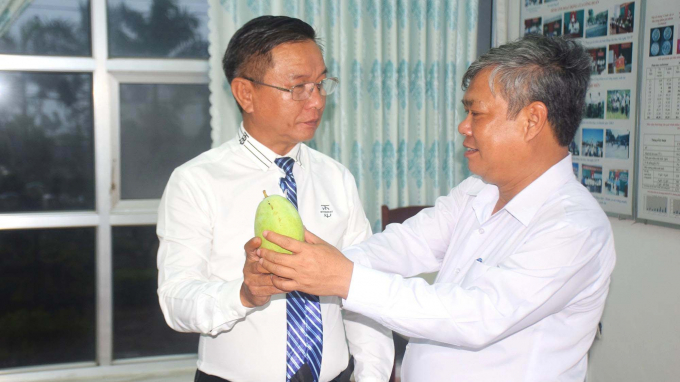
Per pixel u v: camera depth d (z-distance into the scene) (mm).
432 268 1412
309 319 1283
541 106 1043
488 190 1270
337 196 1466
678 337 2012
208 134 2906
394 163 2709
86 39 2721
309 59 1262
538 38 1075
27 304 2824
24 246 2789
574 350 1102
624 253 2254
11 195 2738
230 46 1317
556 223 1031
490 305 993
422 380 1183
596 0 2289
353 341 1421
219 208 1321
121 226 2863
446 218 1374
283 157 1371
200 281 1211
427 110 2738
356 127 2643
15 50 2643
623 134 2193
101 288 2807
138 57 2777
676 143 1967
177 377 2828
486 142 1091
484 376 1103
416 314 995
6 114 2686
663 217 2039
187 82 2818
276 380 1278
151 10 2758
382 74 2670
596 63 2314
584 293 1070
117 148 2785
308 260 978
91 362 2893
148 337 2961
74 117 2762
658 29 2012
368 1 2609
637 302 2193
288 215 1005
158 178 2883
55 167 2771
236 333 1285
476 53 2740
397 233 1375
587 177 2402
